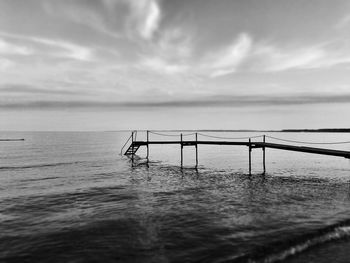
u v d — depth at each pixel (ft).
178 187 69.10
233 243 31.94
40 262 28.27
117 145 280.10
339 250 29.86
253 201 52.90
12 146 263.90
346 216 41.55
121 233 35.96
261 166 112.88
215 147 258.78
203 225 38.70
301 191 62.03
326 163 122.11
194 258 28.37
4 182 78.23
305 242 31.99
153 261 27.99
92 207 49.83
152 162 131.64
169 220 41.29
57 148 234.58
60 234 35.91
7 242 33.45
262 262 27.61
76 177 86.74
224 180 79.97
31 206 50.90
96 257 29.14
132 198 56.85
